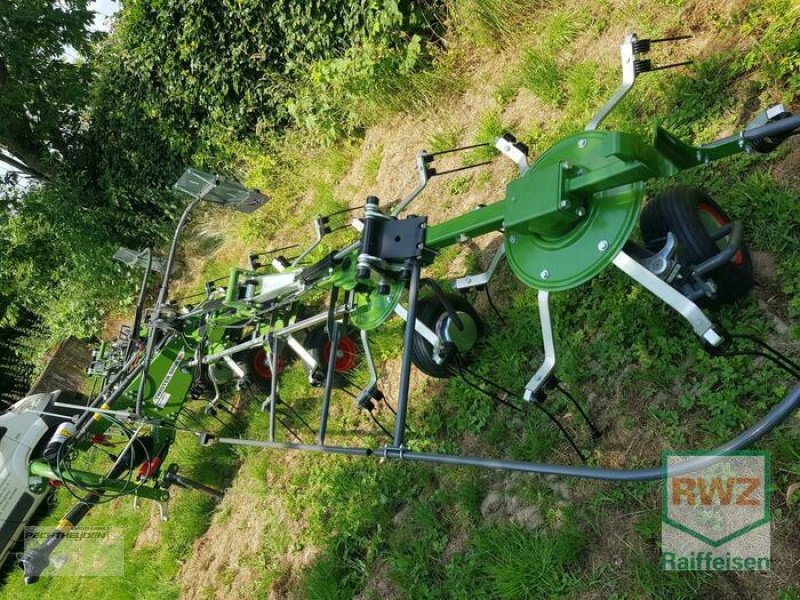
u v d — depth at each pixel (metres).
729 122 3.49
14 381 15.03
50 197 11.64
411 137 6.32
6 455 7.63
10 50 10.55
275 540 4.87
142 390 5.35
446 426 4.08
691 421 2.91
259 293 4.47
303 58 7.97
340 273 3.63
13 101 10.74
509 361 3.79
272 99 8.58
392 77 6.38
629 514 2.90
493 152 5.07
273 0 7.83
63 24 10.79
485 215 3.00
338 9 7.12
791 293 2.84
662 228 2.83
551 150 2.88
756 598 2.42
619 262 2.67
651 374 3.11
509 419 3.68
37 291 12.54
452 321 3.77
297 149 8.38
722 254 2.58
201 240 10.40
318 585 4.13
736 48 3.63
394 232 2.98
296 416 5.43
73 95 10.90
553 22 4.96
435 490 3.90
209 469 6.33
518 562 3.07
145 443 6.00
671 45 4.04
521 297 3.99
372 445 4.59
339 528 4.35
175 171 10.48
